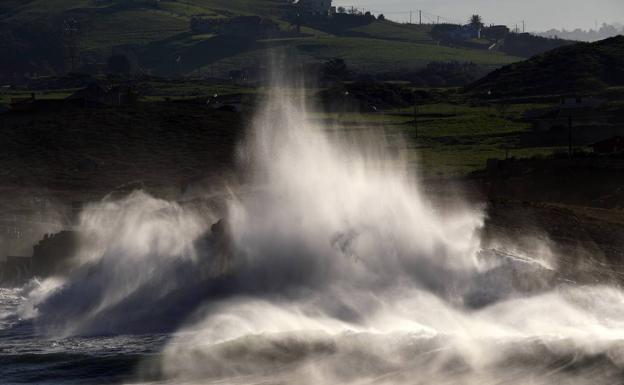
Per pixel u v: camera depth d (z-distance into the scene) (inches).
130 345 2551.7
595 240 3491.6
